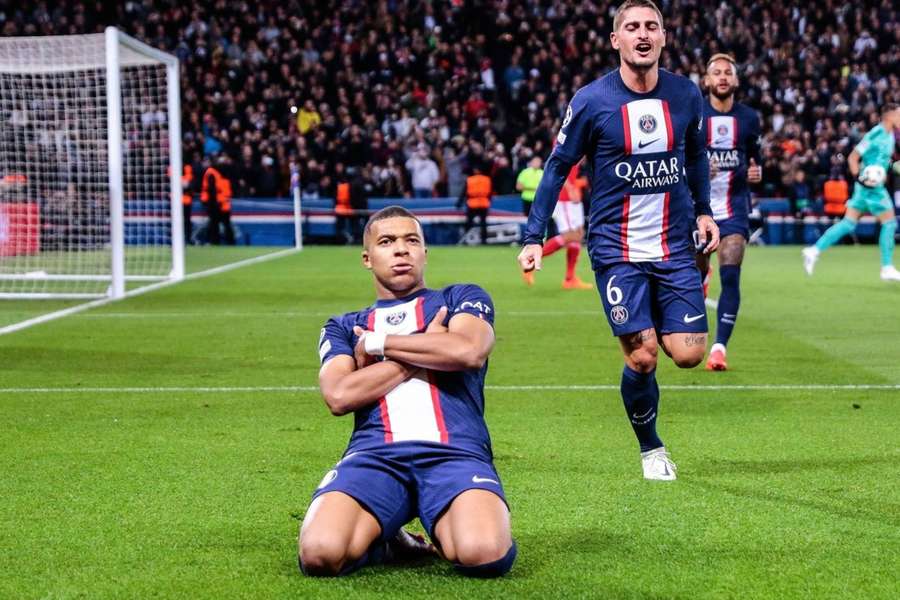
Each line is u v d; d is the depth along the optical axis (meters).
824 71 33.59
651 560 4.80
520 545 5.03
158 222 29.78
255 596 4.35
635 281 6.24
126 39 17.03
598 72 32.75
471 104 32.28
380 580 4.51
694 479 6.25
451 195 31.33
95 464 6.63
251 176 30.72
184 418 7.98
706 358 10.79
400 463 4.63
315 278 19.88
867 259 24.36
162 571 4.68
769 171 30.45
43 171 24.05
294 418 7.98
